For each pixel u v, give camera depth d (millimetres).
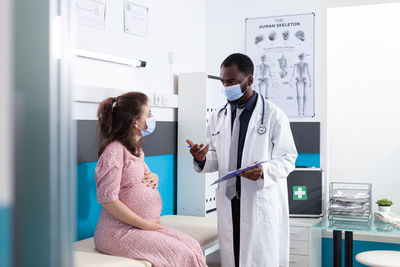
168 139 3109
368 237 3332
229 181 2295
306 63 3375
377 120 3867
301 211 3100
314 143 3367
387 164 3846
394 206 3828
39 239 632
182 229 2596
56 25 646
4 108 543
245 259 2240
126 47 2713
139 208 2133
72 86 681
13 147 582
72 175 675
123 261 1945
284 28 3420
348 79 3928
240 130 2316
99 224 2121
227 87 2221
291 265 2939
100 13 2490
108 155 2066
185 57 3350
